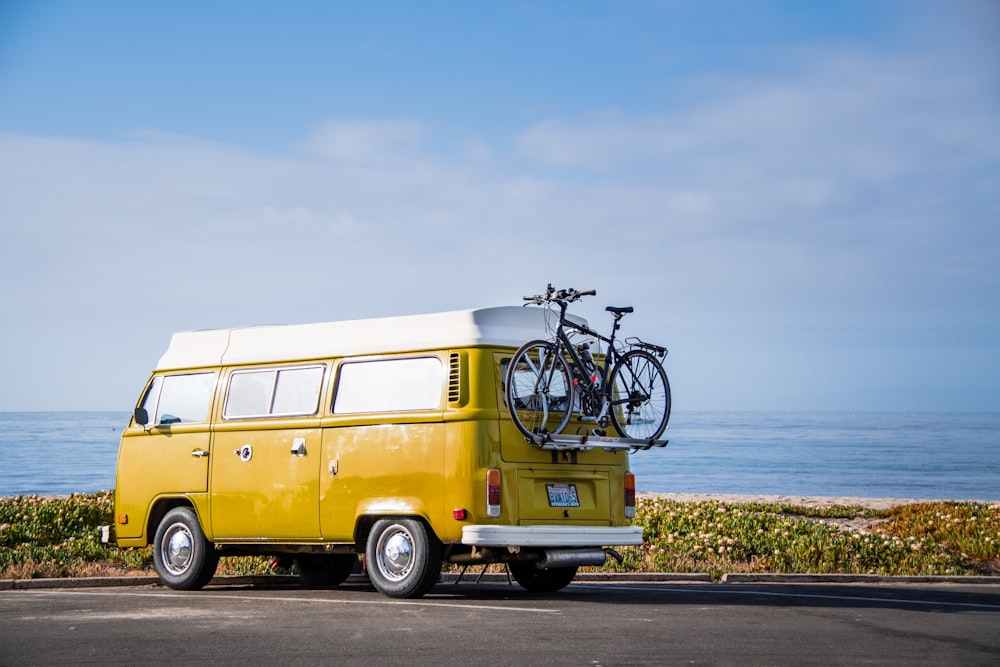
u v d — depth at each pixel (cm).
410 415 1102
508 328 1106
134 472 1311
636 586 1343
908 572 1560
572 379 1104
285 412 1198
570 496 1117
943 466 8119
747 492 5728
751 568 1567
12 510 1803
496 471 1059
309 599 1080
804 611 1003
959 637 845
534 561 1113
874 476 7056
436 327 1111
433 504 1076
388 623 899
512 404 1066
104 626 880
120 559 1506
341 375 1165
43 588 1277
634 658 741
